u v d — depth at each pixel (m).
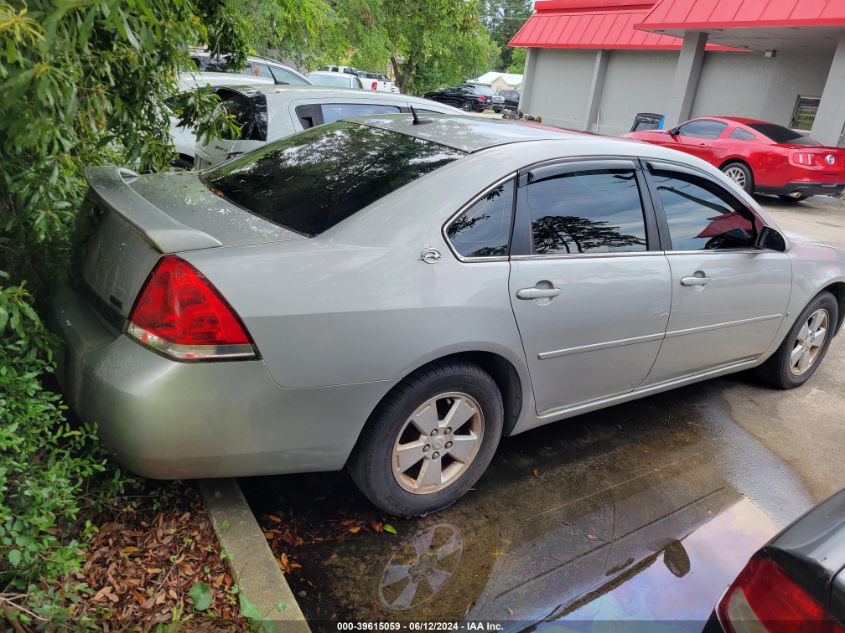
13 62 2.04
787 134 13.23
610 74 23.53
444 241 2.63
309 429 2.42
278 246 2.38
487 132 3.24
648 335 3.42
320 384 2.37
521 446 3.62
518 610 2.48
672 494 3.33
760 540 3.05
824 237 10.53
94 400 2.25
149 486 2.69
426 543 2.77
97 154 3.43
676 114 19.36
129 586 2.23
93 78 2.74
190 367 2.17
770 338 4.29
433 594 2.50
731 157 13.14
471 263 2.69
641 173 3.43
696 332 3.70
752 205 4.02
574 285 2.99
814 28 14.43
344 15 16.55
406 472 2.87
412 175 2.77
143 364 2.18
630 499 3.25
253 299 2.22
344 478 3.11
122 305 2.30
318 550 2.65
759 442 3.96
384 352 2.45
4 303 2.12
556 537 2.91
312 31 13.40
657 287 3.36
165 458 2.24
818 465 3.77
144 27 2.23
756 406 4.44
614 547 2.89
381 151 3.06
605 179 3.26
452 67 34.47
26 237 2.90
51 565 2.04
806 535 1.65
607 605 2.56
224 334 2.19
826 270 4.46
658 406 4.29
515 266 2.81
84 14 2.09
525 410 3.08
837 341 5.96
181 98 3.66
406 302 2.48
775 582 1.61
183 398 2.17
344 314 2.36
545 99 26.34
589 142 3.27
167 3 2.80
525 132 3.31
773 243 4.00
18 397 2.24
